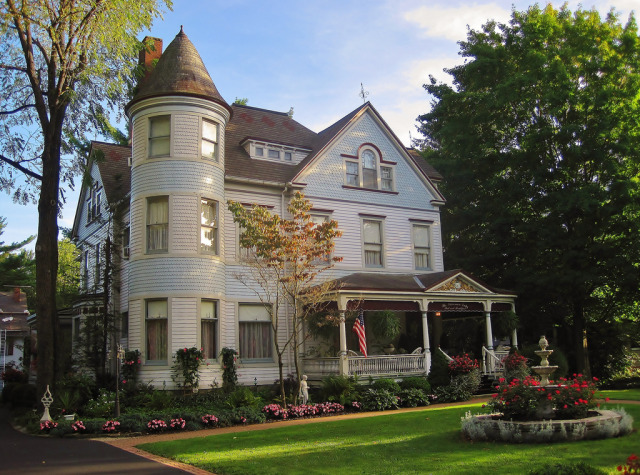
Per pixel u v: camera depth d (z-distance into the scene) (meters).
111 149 27.92
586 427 10.74
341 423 15.49
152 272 20.05
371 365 21.77
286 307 23.33
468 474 8.46
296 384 21.33
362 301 21.98
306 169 24.62
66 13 17.81
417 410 18.72
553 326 29.48
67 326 27.59
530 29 29.25
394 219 26.92
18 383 26.25
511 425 11.04
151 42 21.62
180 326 19.69
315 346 23.50
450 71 35.78
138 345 19.83
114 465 10.43
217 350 20.44
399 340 26.00
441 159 35.91
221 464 10.12
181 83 21.09
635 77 26.97
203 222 20.97
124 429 15.38
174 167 20.59
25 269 38.06
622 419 11.34
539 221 28.17
